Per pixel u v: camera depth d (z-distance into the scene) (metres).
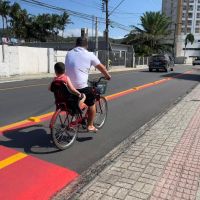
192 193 4.23
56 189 4.45
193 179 4.65
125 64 46.09
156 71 34.66
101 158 5.69
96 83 6.73
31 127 7.52
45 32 71.31
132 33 62.91
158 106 11.13
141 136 6.89
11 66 23.75
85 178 4.83
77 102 6.00
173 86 18.14
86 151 6.04
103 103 7.58
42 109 9.88
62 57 30.02
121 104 11.33
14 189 4.38
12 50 23.70
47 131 7.19
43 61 27.48
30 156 5.61
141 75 27.19
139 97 13.23
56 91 5.79
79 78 6.09
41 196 4.23
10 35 68.00
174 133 7.11
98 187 4.36
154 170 4.95
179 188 4.36
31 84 17.81
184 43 119.88
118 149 6.14
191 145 6.22
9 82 19.20
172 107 10.52
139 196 4.11
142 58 53.28
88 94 6.25
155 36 62.28
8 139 6.51
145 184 4.45
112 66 41.81
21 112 9.31
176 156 5.59
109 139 6.87
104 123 8.05
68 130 6.09
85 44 6.24
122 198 4.05
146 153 5.73
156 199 4.05
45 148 6.04
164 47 64.62
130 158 5.46
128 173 4.82
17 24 68.50
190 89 16.70
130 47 49.97
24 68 25.33
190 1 121.44
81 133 7.17
